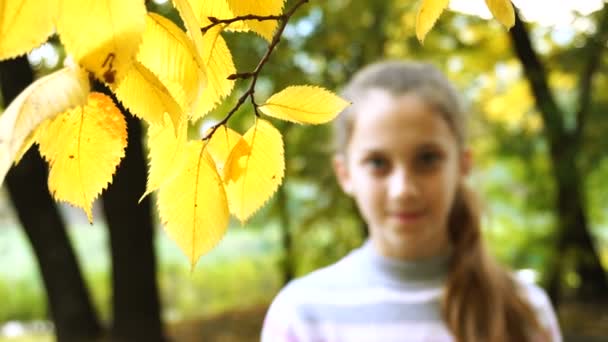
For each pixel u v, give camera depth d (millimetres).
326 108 497
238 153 492
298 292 1684
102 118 418
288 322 1640
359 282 1644
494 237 5469
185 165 467
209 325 5949
